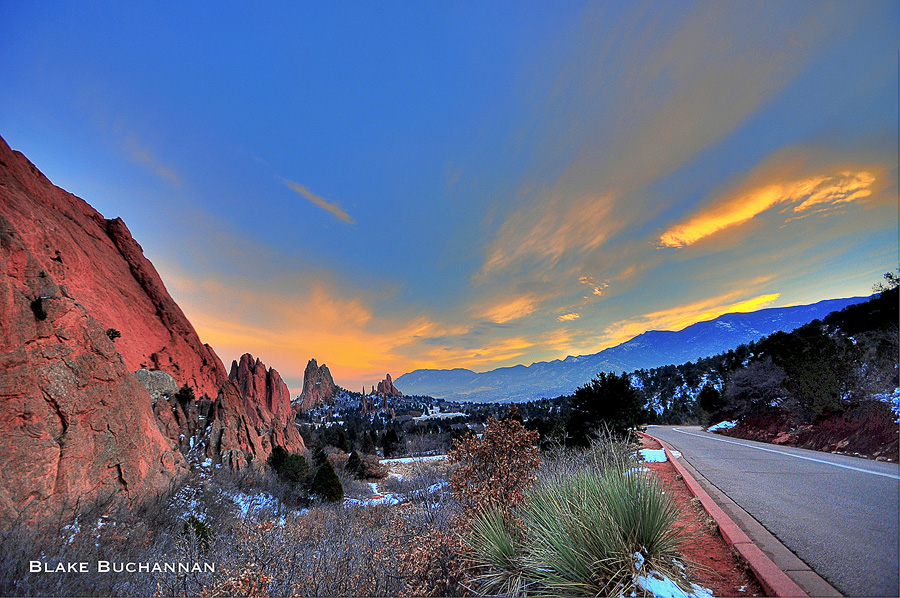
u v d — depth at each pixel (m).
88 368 13.82
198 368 45.41
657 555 3.47
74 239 37.34
